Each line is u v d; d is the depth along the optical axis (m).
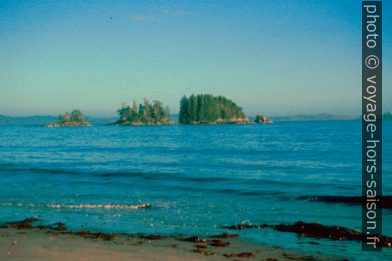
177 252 9.59
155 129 168.75
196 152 49.75
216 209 15.50
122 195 18.77
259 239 11.21
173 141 78.94
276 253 9.87
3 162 38.03
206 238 11.26
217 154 46.25
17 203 16.69
